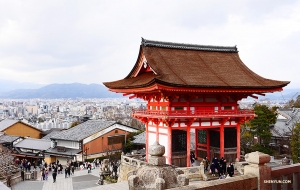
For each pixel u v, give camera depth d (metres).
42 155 85.31
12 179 53.19
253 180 9.78
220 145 41.03
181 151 39.62
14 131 117.81
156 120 40.28
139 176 10.66
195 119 37.88
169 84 33.97
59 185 52.31
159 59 41.59
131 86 38.69
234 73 43.53
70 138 82.88
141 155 45.72
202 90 36.44
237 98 42.47
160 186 9.82
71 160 75.75
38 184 53.44
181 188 8.44
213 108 40.88
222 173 35.69
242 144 69.12
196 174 34.25
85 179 57.31
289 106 149.12
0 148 83.44
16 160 78.69
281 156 66.81
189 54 45.31
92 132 84.06
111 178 50.03
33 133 124.88
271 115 69.31
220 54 47.78
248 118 42.09
